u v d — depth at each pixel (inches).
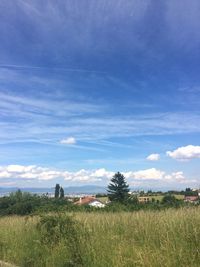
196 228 360.8
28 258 464.8
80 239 445.1
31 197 2012.8
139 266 339.6
